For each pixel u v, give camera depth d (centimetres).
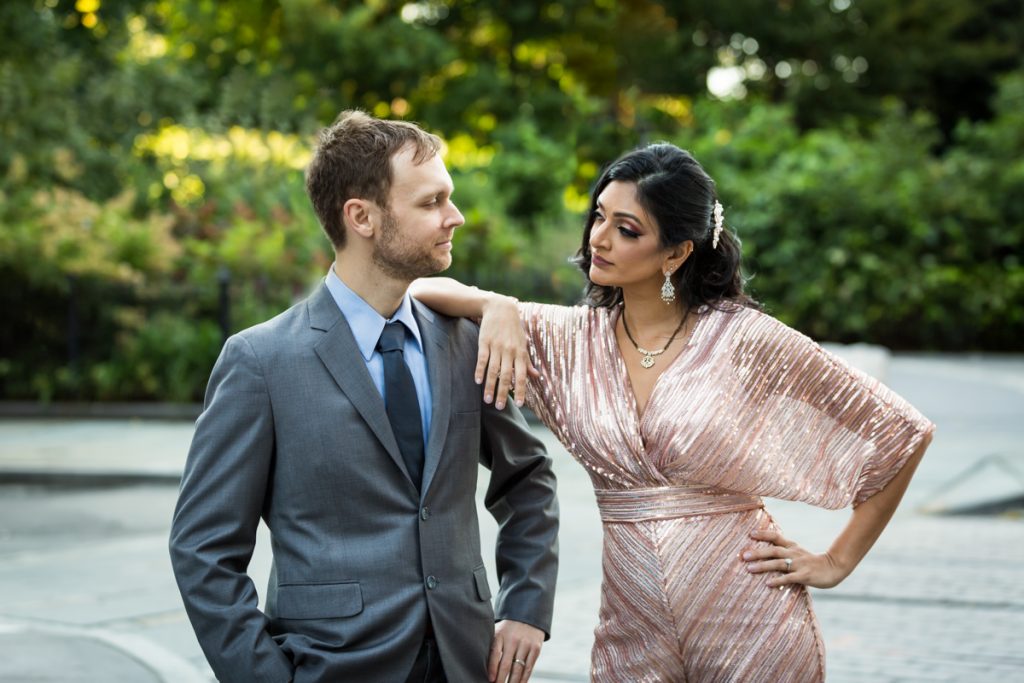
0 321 1641
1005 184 2378
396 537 253
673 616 278
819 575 280
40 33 1712
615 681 289
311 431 253
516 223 1859
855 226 2328
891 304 2300
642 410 281
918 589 623
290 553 254
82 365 1625
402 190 256
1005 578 646
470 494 268
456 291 282
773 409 279
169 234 1814
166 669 489
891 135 2505
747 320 281
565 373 285
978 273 2334
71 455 1180
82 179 1811
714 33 3084
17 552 785
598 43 2700
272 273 1695
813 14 3044
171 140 2017
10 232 1631
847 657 508
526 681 273
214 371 261
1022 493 850
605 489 285
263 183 1892
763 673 276
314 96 2353
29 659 504
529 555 282
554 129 2475
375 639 248
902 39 3108
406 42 2367
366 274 263
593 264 282
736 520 279
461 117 2439
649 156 277
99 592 648
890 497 285
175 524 254
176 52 2406
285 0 2327
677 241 275
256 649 246
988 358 2194
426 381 267
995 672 485
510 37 2673
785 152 2495
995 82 3117
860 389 279
